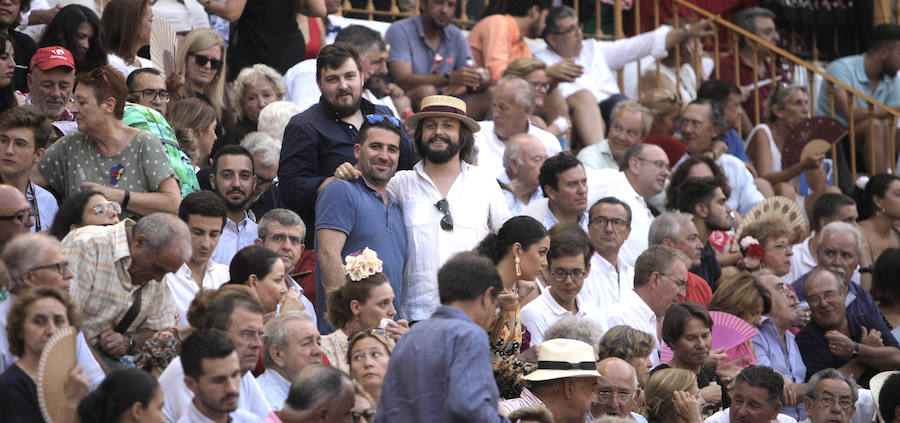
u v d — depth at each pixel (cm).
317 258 2688
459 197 2752
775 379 2730
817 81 5697
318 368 1962
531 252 2441
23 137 2570
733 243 3884
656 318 3114
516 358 2400
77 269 2236
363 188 2716
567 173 3300
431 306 2684
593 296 3181
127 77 3234
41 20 3619
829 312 3450
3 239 2275
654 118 4506
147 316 2291
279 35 4009
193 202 2512
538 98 4169
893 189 4272
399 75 4328
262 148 3073
